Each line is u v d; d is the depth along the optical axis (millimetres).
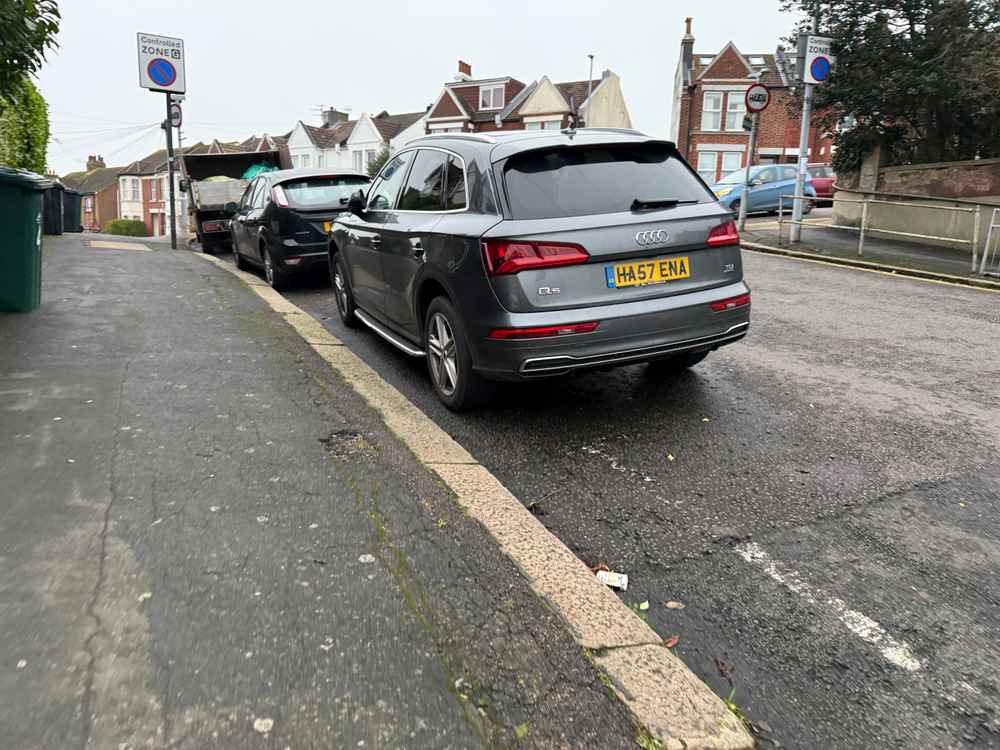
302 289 9547
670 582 3014
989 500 3670
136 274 9109
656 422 4723
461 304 4445
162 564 2814
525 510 3430
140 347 5758
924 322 7605
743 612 2816
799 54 13547
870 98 14172
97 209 73812
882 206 14914
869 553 3207
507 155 4441
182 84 14273
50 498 3293
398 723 2107
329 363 5680
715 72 39188
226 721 2070
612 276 4258
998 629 2703
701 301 4434
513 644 2482
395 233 5410
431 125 51375
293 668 2293
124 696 2137
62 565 2775
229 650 2355
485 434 4543
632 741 2119
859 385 5453
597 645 2504
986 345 6637
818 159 38688
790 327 7359
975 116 13977
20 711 2066
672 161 4824
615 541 3324
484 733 2100
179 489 3434
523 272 4102
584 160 4562
